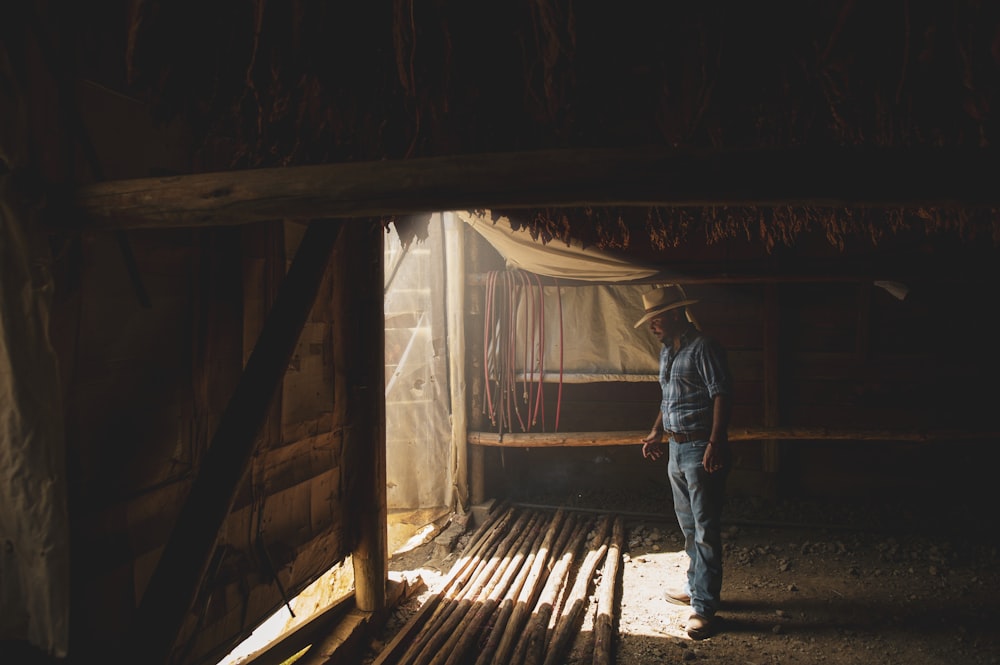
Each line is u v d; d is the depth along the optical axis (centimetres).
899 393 483
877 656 294
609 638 302
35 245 127
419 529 458
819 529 455
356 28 145
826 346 494
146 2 129
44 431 126
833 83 130
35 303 126
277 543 231
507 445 487
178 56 137
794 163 106
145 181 130
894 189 104
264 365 158
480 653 284
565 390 532
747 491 509
